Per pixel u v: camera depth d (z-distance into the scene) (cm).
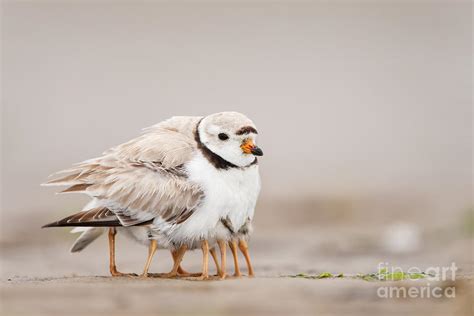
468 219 1218
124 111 2438
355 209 1495
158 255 1059
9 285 671
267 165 1972
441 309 577
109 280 709
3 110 2322
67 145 2044
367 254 1035
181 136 770
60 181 759
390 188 1703
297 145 2192
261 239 1207
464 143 2219
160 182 739
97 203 753
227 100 2642
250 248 1111
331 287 636
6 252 1074
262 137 2278
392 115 2506
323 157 2058
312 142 2227
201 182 737
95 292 621
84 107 2444
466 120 2444
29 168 1825
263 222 1393
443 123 2434
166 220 739
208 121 755
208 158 746
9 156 1919
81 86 2662
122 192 738
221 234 748
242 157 742
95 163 765
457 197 1600
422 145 2212
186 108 2508
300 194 1628
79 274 844
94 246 1141
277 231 1295
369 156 2078
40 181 1711
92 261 995
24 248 1110
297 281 669
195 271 886
